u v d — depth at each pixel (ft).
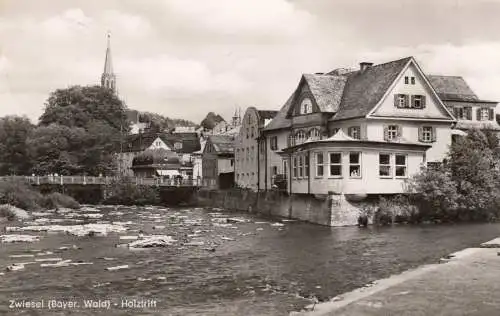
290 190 159.02
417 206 143.02
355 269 76.43
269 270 76.54
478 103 202.80
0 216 163.02
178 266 80.23
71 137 310.45
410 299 51.98
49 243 107.96
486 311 47.26
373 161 140.26
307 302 57.26
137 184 269.85
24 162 338.34
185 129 599.98
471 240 105.19
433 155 177.17
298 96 193.98
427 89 178.60
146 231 131.95
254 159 233.14
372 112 168.55
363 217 137.90
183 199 279.90
